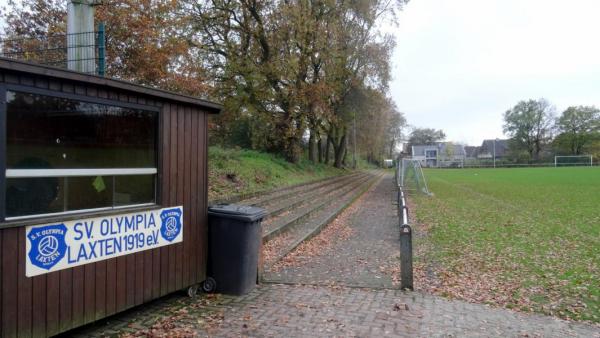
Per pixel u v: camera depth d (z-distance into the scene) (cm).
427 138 13038
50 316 363
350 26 2775
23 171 344
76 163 391
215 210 556
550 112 9306
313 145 3312
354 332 430
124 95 428
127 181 445
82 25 679
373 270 705
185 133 515
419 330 439
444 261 793
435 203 1903
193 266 532
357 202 1914
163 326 438
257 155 2153
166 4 1312
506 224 1259
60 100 373
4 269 329
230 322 453
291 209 1287
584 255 841
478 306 533
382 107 3519
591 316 507
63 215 377
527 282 653
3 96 325
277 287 594
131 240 443
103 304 412
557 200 1967
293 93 2173
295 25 2036
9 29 1267
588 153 8769
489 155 12319
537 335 437
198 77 1494
